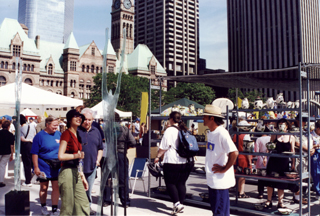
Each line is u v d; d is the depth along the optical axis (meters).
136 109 69.12
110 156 4.79
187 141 6.04
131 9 131.88
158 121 9.52
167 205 6.87
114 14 132.12
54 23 184.88
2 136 8.98
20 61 5.23
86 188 5.04
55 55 94.75
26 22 177.50
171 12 154.00
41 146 5.94
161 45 154.38
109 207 6.61
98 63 97.06
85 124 5.93
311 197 7.83
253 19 122.12
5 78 76.88
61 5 187.88
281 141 6.36
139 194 7.99
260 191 7.66
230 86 8.91
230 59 135.50
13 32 80.75
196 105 18.31
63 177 4.67
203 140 7.38
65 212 4.65
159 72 116.94
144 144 9.24
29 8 177.00
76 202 4.77
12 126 16.92
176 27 155.62
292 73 6.54
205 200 6.90
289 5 109.44
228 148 4.27
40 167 5.96
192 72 161.38
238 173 6.60
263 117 8.36
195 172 11.42
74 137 4.79
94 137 6.04
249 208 6.24
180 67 156.62
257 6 120.44
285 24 110.75
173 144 6.14
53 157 5.98
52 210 6.02
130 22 131.38
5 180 10.14
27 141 9.06
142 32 164.75
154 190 7.91
